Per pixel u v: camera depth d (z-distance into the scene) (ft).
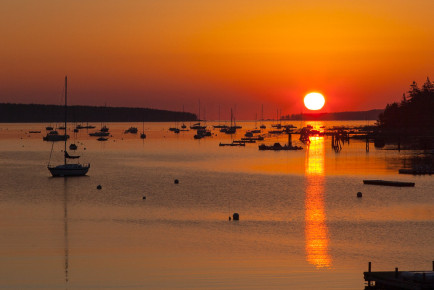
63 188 526.57
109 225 346.13
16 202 440.45
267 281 234.99
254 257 271.69
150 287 228.63
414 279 196.44
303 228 337.31
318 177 610.65
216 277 240.94
